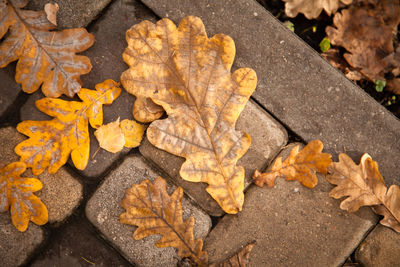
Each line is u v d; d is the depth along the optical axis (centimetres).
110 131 64
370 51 68
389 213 65
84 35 64
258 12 66
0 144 64
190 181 65
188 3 65
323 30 69
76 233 64
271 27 66
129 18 65
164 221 64
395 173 65
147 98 64
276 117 65
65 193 64
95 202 64
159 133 63
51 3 65
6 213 64
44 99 63
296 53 66
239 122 65
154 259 64
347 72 68
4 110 64
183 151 63
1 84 64
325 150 65
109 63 65
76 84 64
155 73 63
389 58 67
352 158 65
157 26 63
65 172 64
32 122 64
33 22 64
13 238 64
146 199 63
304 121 65
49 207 64
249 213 65
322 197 65
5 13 63
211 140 63
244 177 64
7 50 63
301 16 68
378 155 65
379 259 65
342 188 64
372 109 66
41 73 64
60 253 64
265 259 65
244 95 63
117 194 64
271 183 65
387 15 67
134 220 63
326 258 65
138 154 65
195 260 64
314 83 66
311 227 65
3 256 64
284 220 65
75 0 65
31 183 64
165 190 64
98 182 65
